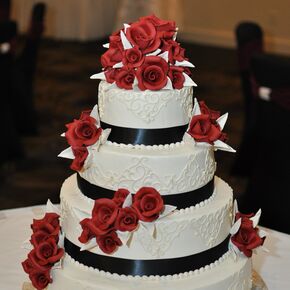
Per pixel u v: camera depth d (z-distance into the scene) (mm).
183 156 1900
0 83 5297
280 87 3363
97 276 1917
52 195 5117
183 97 1958
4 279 2268
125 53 1906
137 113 1924
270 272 2387
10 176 5445
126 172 1897
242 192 5055
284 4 10203
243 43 4559
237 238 2043
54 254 1969
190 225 1901
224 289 1937
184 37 11406
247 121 4957
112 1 11398
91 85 8391
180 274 1920
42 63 9461
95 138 1918
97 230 1831
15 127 6184
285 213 3502
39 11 5965
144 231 1863
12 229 2662
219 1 10930
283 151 3439
